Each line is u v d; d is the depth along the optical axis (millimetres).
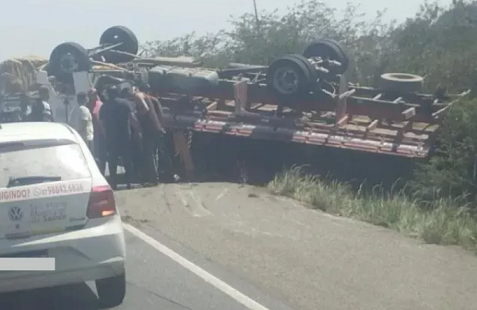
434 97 15742
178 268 8797
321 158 15055
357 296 7723
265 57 25406
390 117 15031
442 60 20594
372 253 9430
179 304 7512
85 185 7027
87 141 15094
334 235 10383
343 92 15133
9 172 6953
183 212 11883
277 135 15133
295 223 11133
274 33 26281
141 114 14273
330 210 12258
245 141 15680
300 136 14953
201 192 13562
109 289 7414
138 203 12570
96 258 6949
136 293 7883
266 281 8250
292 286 8055
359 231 10656
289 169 14898
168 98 16312
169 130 15953
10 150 7102
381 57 23234
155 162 14711
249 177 15672
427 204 13414
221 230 10633
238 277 8422
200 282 8234
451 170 14117
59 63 16641
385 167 14547
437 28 25500
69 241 6848
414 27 25703
